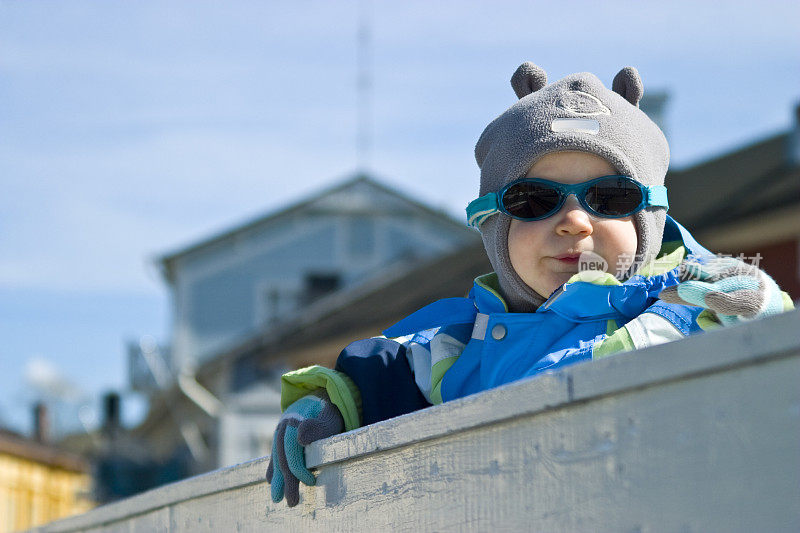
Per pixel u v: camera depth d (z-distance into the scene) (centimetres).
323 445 219
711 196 1201
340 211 3241
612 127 241
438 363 252
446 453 181
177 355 3116
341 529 211
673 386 138
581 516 151
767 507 125
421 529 186
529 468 162
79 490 2334
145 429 2811
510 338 241
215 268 3188
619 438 146
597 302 228
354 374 251
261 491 246
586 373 150
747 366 129
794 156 1184
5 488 1948
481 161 269
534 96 255
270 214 3209
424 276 1945
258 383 2506
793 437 123
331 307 2269
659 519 139
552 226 239
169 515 294
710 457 133
